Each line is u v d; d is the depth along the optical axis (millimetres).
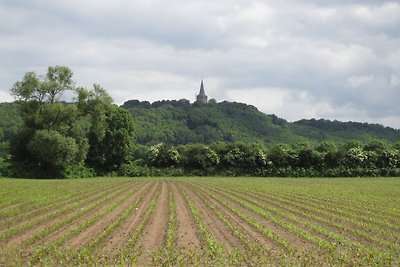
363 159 107438
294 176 104188
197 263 17688
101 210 33219
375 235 24953
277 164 107312
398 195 51094
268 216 30938
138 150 112000
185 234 24094
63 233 23672
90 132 94875
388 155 109125
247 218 29766
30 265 17062
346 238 23562
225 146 110312
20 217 28344
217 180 81875
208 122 189750
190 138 172625
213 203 39625
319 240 22672
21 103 81062
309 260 18531
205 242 22047
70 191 48438
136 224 26844
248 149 108375
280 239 22875
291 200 44000
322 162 107375
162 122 181750
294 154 107688
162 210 33719
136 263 17719
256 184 69438
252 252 19984
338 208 37562
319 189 60219
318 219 30250
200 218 29359
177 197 44656
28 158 82312
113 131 97688
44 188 51219
